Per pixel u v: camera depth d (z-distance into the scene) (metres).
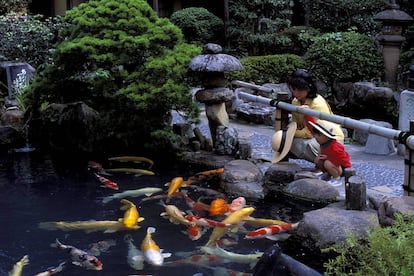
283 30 11.12
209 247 3.85
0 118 7.95
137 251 3.81
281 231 4.05
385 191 4.66
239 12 10.74
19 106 8.08
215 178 5.47
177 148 6.57
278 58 9.84
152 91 6.16
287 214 4.49
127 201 4.84
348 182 4.19
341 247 3.41
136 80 6.45
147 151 6.75
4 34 9.44
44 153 6.97
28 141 7.47
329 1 10.66
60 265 3.62
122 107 6.66
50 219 4.50
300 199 4.68
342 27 10.80
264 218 4.41
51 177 5.78
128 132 6.70
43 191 5.28
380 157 5.93
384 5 10.16
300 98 5.08
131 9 6.64
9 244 4.01
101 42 6.39
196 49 6.66
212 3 13.54
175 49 6.59
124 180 5.59
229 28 11.15
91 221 4.38
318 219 3.86
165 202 4.84
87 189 5.30
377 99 8.18
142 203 4.82
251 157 5.94
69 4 12.40
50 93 7.32
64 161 6.50
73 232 4.20
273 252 2.47
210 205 4.70
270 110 7.91
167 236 4.07
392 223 3.16
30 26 9.48
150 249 3.74
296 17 12.73
